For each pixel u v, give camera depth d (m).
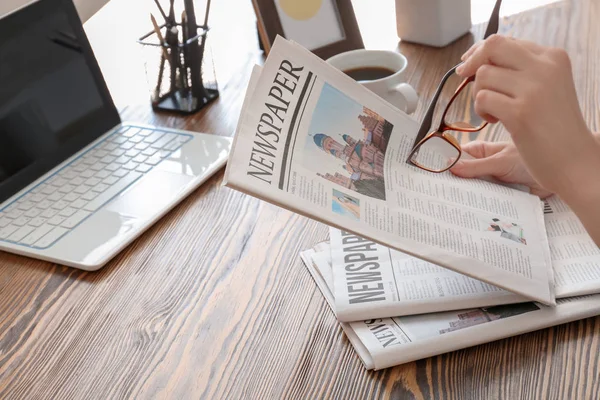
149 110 1.21
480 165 0.86
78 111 1.08
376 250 0.78
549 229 0.81
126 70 1.45
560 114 0.64
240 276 0.80
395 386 0.64
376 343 0.67
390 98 1.04
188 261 0.84
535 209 0.82
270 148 0.69
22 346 0.73
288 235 0.87
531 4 1.55
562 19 1.42
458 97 1.15
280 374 0.67
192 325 0.74
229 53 1.43
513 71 0.65
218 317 0.74
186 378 0.67
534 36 1.36
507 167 0.86
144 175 1.00
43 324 0.76
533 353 0.66
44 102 1.03
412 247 0.68
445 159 0.88
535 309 0.69
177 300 0.78
